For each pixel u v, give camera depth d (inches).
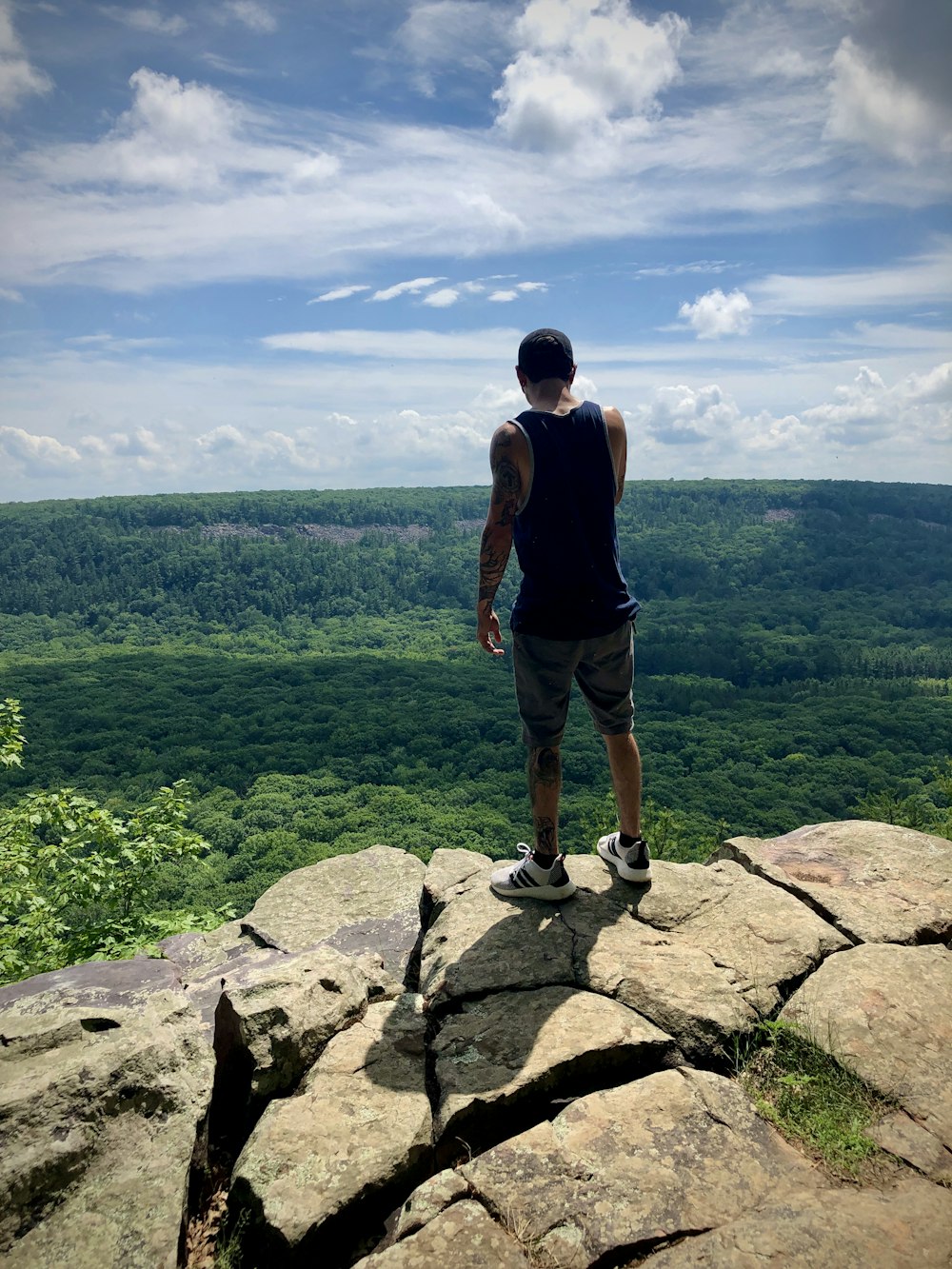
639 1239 57.4
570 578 96.6
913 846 123.4
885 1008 83.1
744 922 101.2
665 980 88.4
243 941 145.3
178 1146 69.3
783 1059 79.0
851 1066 75.7
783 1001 87.4
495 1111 72.7
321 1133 71.7
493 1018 84.2
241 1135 81.3
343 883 162.7
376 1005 95.2
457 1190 62.9
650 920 103.6
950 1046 78.1
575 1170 64.1
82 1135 67.5
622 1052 78.2
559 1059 76.3
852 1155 65.9
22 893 316.8
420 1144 70.4
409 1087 78.2
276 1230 62.9
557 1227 58.8
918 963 91.3
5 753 359.3
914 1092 72.2
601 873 115.8
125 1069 72.8
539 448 94.7
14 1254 59.7
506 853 2342.5
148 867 337.4
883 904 106.1
